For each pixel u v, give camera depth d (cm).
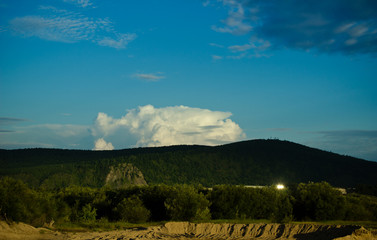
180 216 3731
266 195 4497
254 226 3053
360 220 4303
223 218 4272
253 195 4447
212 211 4312
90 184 13100
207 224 3127
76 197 4878
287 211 4338
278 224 3069
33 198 3000
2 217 2692
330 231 2781
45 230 2817
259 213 4391
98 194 4856
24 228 2706
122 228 3212
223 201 4331
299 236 2822
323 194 4325
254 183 14550
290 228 2953
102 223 3362
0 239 2308
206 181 14738
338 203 4275
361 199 4825
